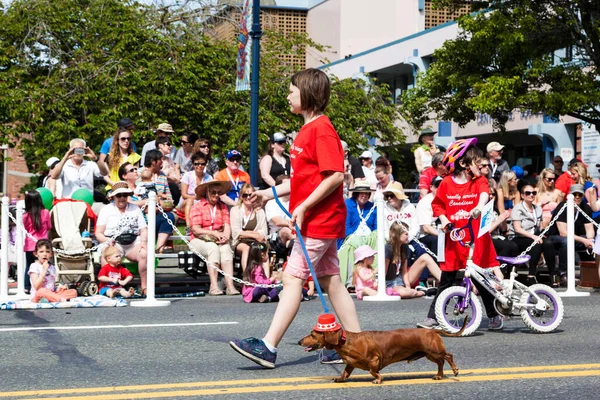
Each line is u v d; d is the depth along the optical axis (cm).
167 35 3067
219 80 3119
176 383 621
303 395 578
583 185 1536
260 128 2952
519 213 1452
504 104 2375
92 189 1451
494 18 2373
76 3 3083
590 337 850
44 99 2883
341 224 676
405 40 4491
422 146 1823
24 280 1298
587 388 600
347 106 3381
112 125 2811
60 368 683
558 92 2345
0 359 723
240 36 1658
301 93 670
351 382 621
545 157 3559
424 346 617
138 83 2903
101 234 1274
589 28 2330
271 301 1180
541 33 2394
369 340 606
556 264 1566
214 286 1296
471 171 888
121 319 975
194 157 1452
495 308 897
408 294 1255
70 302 1106
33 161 3428
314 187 664
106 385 615
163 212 1257
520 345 800
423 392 586
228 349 772
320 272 682
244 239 1305
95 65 2966
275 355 676
